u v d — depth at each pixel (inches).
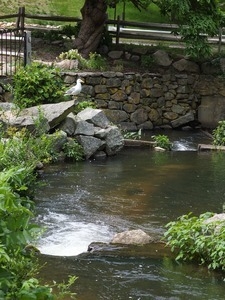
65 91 635.5
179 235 334.6
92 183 489.4
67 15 931.3
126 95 722.8
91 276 308.3
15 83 614.2
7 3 927.0
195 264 326.6
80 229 383.9
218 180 512.7
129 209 429.4
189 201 452.8
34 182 437.4
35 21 900.6
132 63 767.7
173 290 295.9
